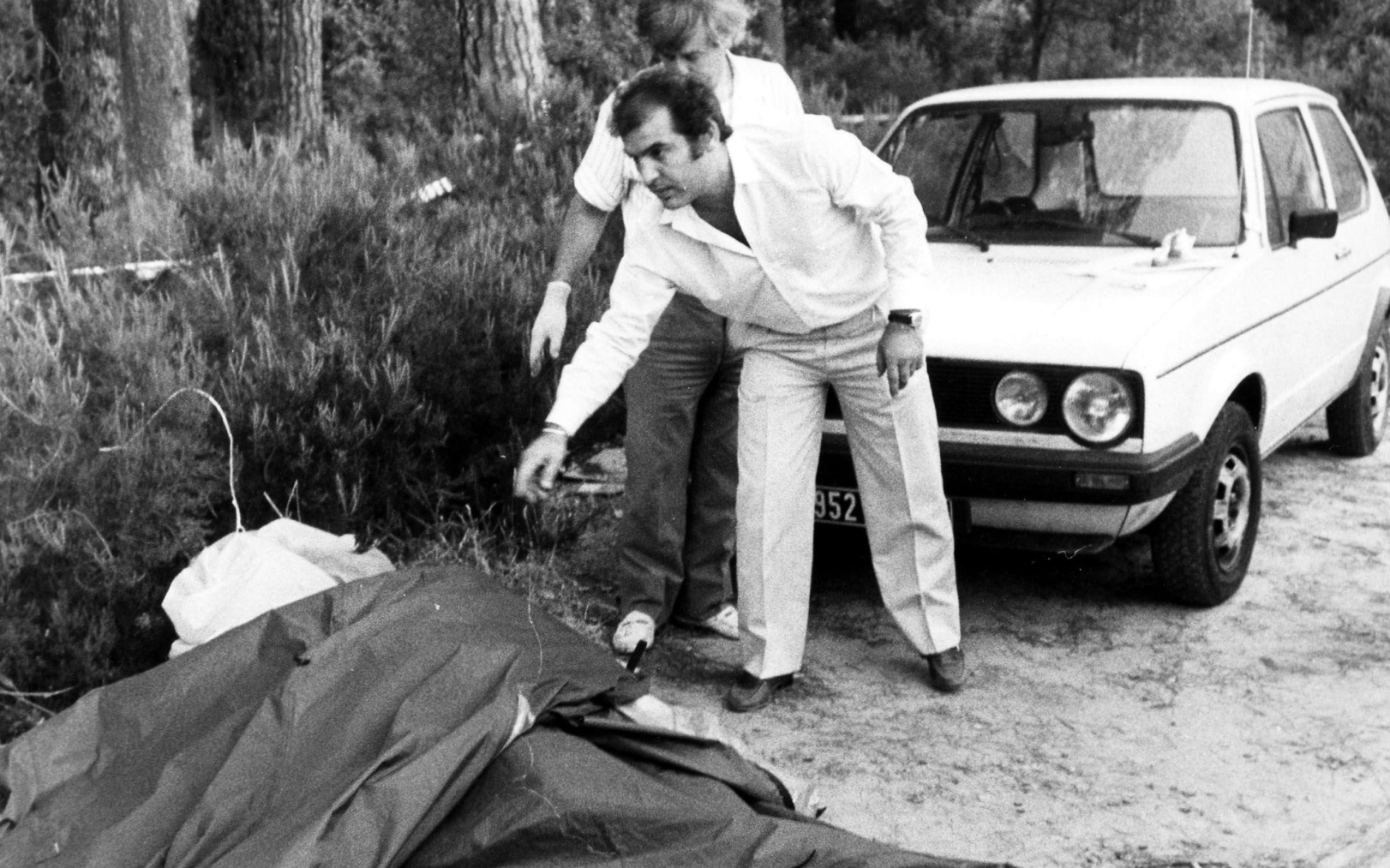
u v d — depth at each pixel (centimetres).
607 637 585
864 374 504
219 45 1228
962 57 1526
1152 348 552
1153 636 605
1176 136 679
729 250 455
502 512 638
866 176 456
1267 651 591
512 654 370
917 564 540
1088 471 550
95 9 1245
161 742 351
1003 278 620
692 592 598
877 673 573
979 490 564
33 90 1284
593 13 1124
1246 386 654
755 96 509
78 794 340
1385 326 862
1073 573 671
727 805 371
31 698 464
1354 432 844
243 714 350
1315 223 671
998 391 559
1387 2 1745
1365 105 1501
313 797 327
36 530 458
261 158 630
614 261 705
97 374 498
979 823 466
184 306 546
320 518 560
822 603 641
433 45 1362
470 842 339
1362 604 638
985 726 530
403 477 590
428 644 366
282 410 550
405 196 659
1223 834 462
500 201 711
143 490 476
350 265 609
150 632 483
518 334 623
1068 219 671
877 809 473
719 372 564
